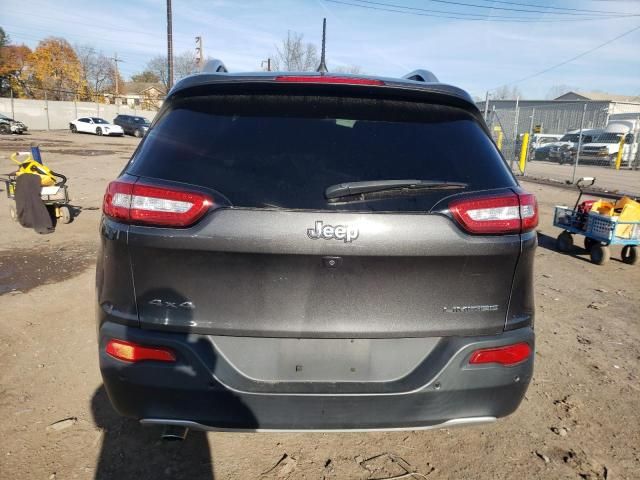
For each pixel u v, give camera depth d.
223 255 1.92
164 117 2.22
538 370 3.62
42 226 7.54
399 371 2.04
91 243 7.09
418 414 2.03
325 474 2.47
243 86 2.21
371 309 1.98
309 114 2.17
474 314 2.04
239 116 2.16
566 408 3.12
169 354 1.96
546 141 28.91
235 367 1.99
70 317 4.35
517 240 2.04
